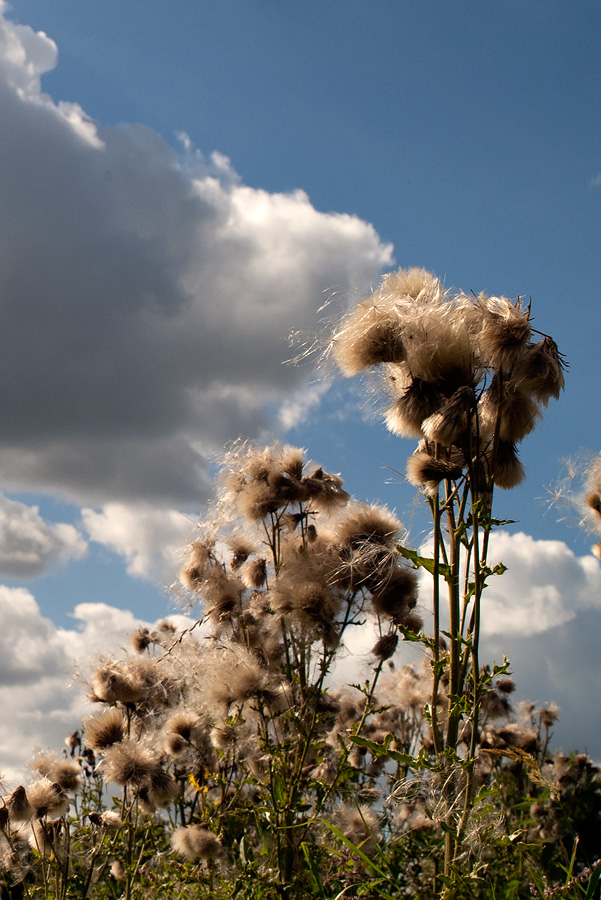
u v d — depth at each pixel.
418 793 0.93
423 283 0.95
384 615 1.06
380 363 0.95
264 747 1.04
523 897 0.96
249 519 1.14
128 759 1.10
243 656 1.11
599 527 1.07
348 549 1.07
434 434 0.89
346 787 1.04
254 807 1.04
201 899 1.04
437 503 0.92
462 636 0.90
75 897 1.09
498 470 0.94
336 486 1.16
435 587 0.91
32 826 1.08
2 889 1.09
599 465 1.08
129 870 1.08
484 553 0.89
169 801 1.10
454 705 0.89
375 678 1.05
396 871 1.00
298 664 1.07
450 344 0.90
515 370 0.91
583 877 0.91
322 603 1.05
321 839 1.04
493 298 0.92
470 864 0.89
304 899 0.99
